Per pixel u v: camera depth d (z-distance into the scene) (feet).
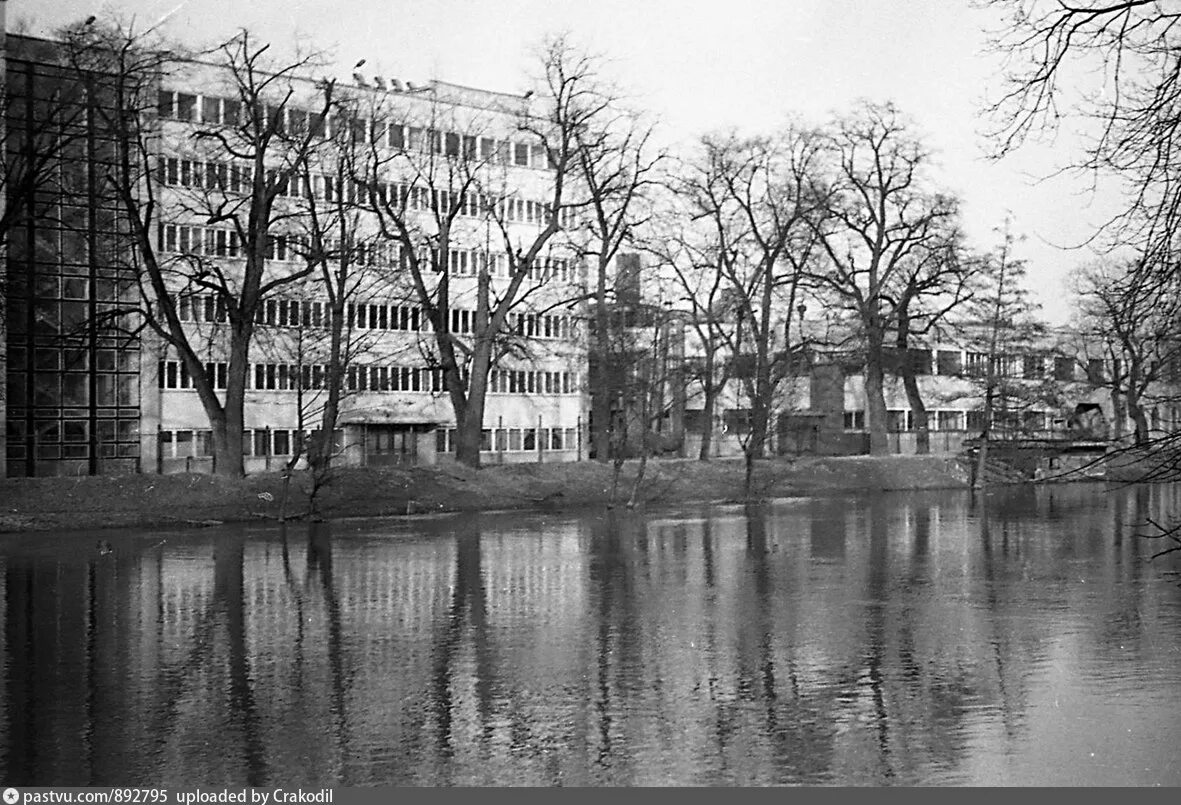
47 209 178.09
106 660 77.51
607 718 62.80
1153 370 80.23
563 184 244.01
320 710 64.59
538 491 215.92
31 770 54.80
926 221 259.80
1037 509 207.31
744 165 254.47
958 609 97.35
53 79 188.44
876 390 274.16
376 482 201.05
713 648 80.84
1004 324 255.70
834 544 149.79
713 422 298.76
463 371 232.73
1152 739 58.39
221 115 242.58
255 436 278.67
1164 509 204.95
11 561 130.41
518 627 89.15
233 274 259.19
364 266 233.96
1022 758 55.62
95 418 247.50
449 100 297.12
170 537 156.56
